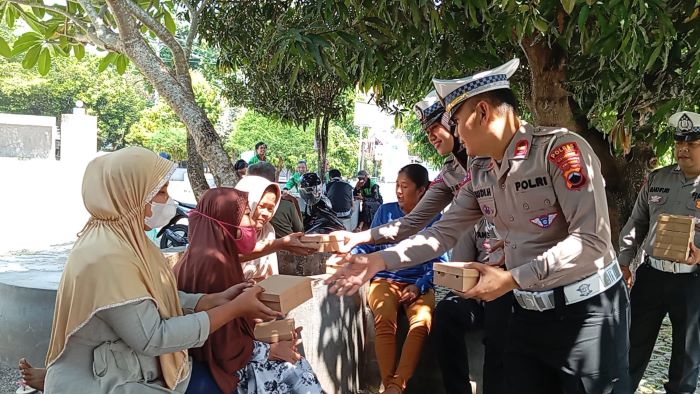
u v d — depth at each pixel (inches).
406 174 138.5
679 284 130.8
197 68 855.7
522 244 86.7
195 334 76.1
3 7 192.5
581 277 82.2
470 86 83.4
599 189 80.2
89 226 75.7
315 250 121.4
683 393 133.3
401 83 156.8
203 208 98.4
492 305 112.0
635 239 146.9
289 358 99.3
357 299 136.9
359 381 139.2
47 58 201.8
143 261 74.9
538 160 82.6
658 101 149.5
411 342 122.9
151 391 75.0
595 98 166.6
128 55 153.2
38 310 128.0
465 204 100.8
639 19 115.1
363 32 135.6
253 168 189.8
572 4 104.5
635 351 139.5
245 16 219.0
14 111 1162.6
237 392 94.7
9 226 439.8
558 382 91.7
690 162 133.3
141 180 75.5
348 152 994.7
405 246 96.3
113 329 72.4
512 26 124.2
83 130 681.6
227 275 95.5
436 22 120.1
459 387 123.6
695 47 130.6
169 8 228.8
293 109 322.0
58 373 72.7
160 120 1042.1
